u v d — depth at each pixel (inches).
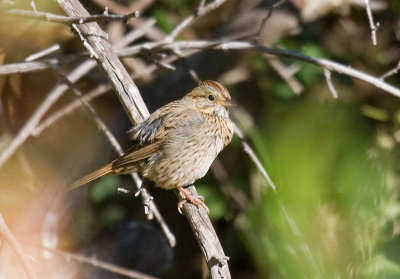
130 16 276.4
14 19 383.2
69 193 432.1
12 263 369.7
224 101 374.6
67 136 446.9
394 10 483.8
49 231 420.5
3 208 413.4
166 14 508.1
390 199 302.2
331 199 275.4
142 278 343.6
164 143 358.0
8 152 359.9
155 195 525.0
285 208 262.2
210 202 482.6
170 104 375.6
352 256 269.9
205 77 481.4
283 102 485.7
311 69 493.7
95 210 490.6
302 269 267.0
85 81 480.1
